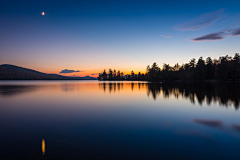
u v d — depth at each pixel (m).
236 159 5.23
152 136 7.34
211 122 9.59
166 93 27.48
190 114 11.80
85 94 27.98
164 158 5.28
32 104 17.12
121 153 5.63
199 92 27.42
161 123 9.52
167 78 112.94
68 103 17.73
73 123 9.66
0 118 10.98
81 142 6.66
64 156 5.43
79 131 8.12
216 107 14.30
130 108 14.52
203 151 5.79
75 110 13.75
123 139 6.98
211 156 5.43
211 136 7.30
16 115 11.94
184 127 8.68
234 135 7.38
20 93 30.00
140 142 6.64
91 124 9.41
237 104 15.58
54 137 7.28
